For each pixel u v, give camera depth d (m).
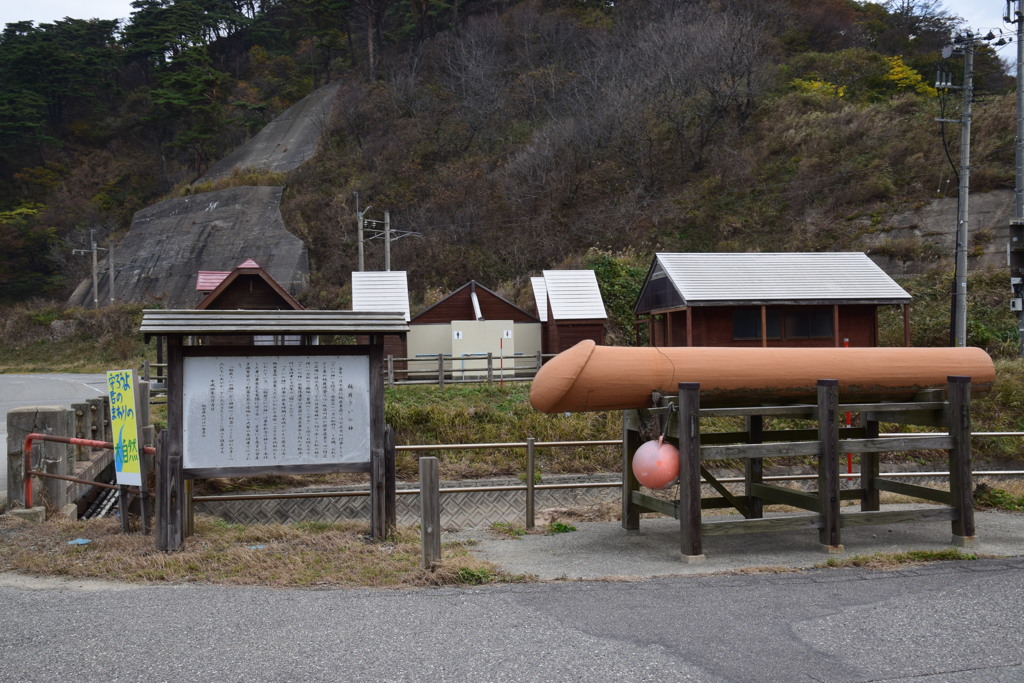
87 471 10.52
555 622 5.01
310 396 7.23
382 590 5.80
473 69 60.03
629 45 57.62
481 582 6.04
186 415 6.96
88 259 57.62
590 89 54.31
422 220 46.91
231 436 7.04
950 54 22.14
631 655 4.41
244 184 56.53
